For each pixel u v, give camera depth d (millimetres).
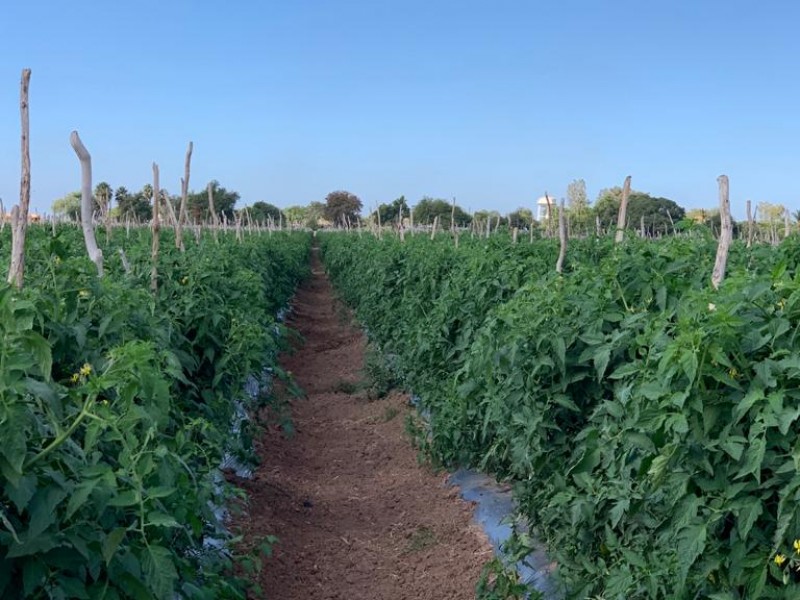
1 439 2648
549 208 15273
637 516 4422
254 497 7758
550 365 5277
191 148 9531
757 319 3615
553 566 5574
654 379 3908
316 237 66750
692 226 6750
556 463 5520
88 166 6102
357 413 11664
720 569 3600
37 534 2725
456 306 8805
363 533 7430
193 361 6469
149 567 3076
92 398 3211
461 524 7219
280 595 5992
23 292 4195
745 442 3455
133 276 7020
